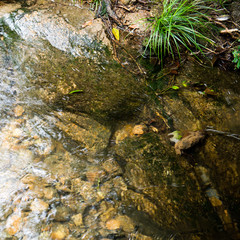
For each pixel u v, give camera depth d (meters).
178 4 3.45
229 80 3.08
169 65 3.20
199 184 2.19
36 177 2.15
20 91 2.75
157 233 1.88
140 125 2.65
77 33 3.21
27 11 3.35
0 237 1.79
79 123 2.59
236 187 2.17
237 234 1.86
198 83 3.03
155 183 2.18
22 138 2.40
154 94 2.92
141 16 3.54
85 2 3.60
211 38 3.38
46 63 2.99
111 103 2.78
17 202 1.98
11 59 2.99
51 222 1.89
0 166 2.19
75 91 2.79
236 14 3.54
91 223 1.91
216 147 2.47
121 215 1.96
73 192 2.08
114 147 2.45
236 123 2.72
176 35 3.34
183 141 2.42
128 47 3.27
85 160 2.32
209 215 1.98
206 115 2.76
